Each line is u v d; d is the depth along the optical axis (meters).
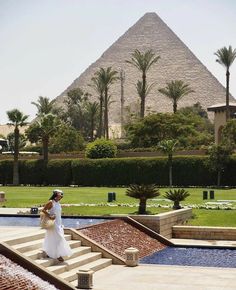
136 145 111.06
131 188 34.53
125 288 19.52
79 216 33.03
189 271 22.69
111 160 82.88
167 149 78.56
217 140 110.81
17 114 87.38
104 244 26.02
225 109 108.38
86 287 19.33
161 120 110.06
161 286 19.89
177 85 132.00
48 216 21.16
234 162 75.88
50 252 21.22
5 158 97.75
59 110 188.38
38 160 87.88
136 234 29.80
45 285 18.28
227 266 24.22
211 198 51.50
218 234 31.86
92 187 79.69
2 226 27.75
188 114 144.25
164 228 31.64
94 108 143.50
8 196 54.81
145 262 25.42
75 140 123.44
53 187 79.19
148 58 121.94
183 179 78.50
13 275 18.25
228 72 102.88
